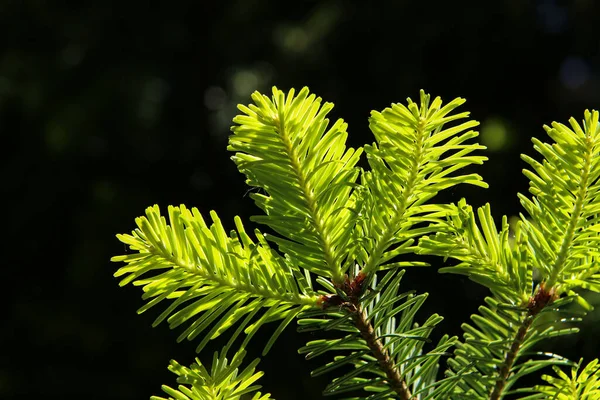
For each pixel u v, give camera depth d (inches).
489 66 109.0
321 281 33.5
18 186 120.3
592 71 114.4
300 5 134.0
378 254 33.4
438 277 78.5
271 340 33.2
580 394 34.2
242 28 134.7
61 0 126.2
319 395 95.7
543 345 51.0
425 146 32.6
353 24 116.3
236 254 32.8
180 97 130.5
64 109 115.1
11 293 117.5
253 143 32.6
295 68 125.2
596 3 108.3
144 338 107.1
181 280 33.0
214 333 33.1
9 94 117.0
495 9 107.1
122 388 106.0
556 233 33.1
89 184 121.2
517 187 92.7
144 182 123.3
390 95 112.2
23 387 106.5
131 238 32.8
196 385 33.1
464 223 33.4
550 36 110.2
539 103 109.2
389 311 34.1
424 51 110.9
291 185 32.9
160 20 129.6
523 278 33.4
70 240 120.2
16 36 123.9
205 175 126.6
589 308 32.9
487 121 101.1
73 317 107.5
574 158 32.5
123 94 118.5
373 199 33.0
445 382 33.7
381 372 34.1
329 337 54.0
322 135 32.7
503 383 34.0
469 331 34.7
